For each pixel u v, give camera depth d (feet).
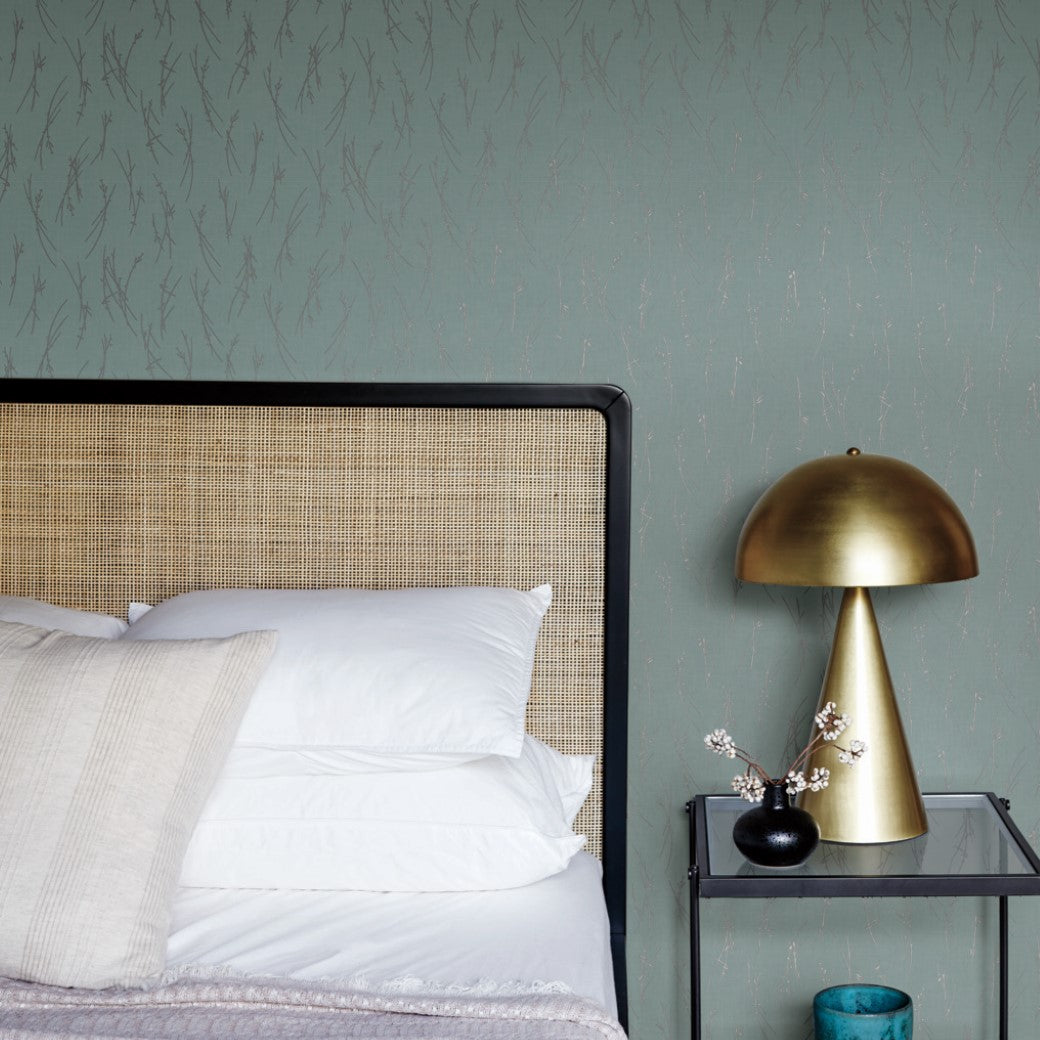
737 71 7.00
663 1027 7.26
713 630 7.14
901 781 6.10
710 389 7.07
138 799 4.92
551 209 7.06
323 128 7.10
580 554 7.02
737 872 5.84
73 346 7.22
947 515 5.91
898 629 7.11
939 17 6.95
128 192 7.16
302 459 7.08
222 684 5.28
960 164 6.97
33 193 7.20
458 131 7.07
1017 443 7.02
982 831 6.38
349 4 7.07
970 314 6.99
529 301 7.09
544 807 5.90
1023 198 6.97
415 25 7.06
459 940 5.09
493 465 7.03
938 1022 7.20
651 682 7.18
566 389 6.97
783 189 7.02
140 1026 4.22
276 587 7.13
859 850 6.13
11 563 7.22
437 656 5.89
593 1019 4.30
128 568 7.17
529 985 4.55
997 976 7.16
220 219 7.14
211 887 5.74
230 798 5.68
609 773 7.06
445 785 5.72
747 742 7.15
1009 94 6.95
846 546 5.70
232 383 7.07
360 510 7.08
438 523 7.06
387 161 7.09
